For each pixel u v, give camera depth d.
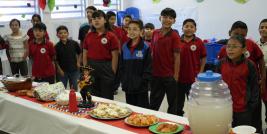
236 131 1.59
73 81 4.36
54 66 4.00
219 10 6.17
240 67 2.15
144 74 2.90
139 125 1.74
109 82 3.14
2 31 5.43
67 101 2.19
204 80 1.50
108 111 1.96
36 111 2.14
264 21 3.15
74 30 6.49
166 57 3.15
